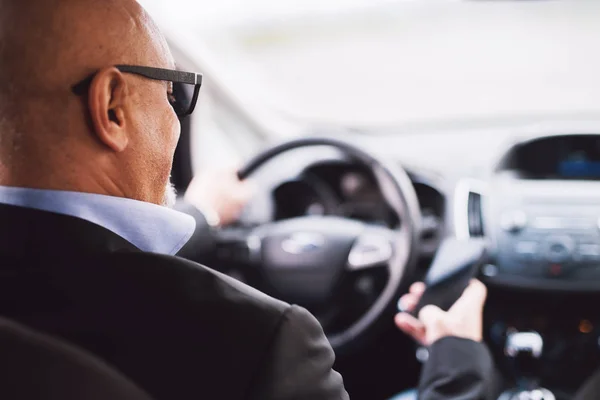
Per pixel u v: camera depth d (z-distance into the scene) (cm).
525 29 901
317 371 76
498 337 244
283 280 193
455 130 304
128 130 80
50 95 75
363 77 771
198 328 73
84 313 73
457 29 936
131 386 66
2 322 67
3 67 75
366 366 227
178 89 90
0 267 74
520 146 243
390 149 300
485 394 122
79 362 65
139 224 80
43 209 76
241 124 310
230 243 191
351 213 234
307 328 77
